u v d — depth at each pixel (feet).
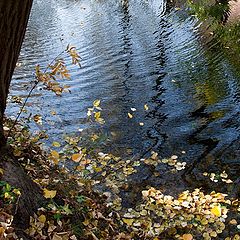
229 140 21.30
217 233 13.50
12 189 10.55
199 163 19.22
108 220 12.80
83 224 11.62
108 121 24.26
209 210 13.78
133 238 12.53
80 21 59.06
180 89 29.30
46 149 19.77
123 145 21.18
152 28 49.34
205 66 33.45
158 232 12.88
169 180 17.65
